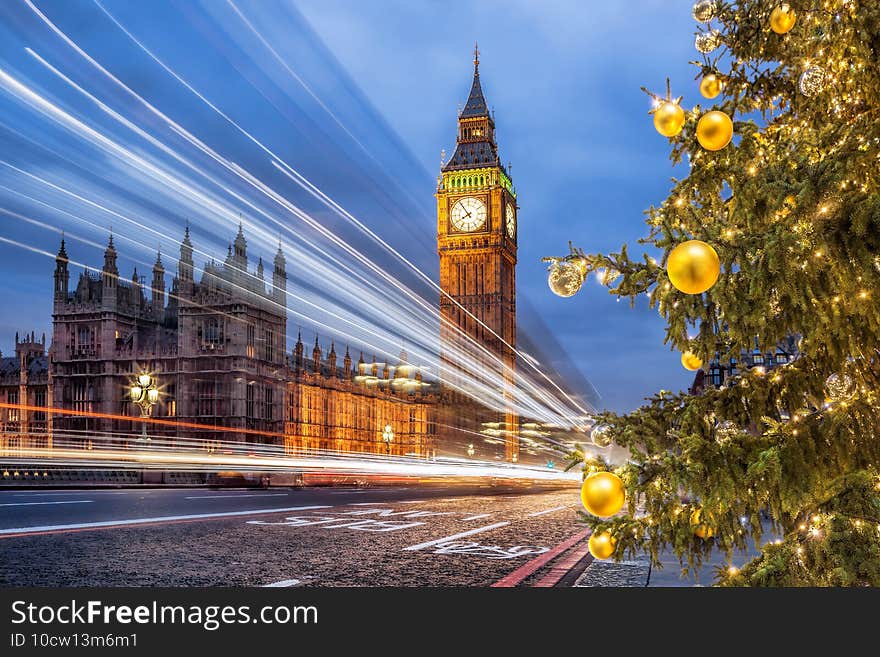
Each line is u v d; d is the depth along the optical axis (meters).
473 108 159.25
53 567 10.70
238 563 11.57
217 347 96.50
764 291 4.06
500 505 30.05
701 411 4.89
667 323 4.52
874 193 3.94
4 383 106.12
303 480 70.50
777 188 4.09
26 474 36.06
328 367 137.75
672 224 4.62
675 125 4.54
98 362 101.19
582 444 4.77
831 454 4.39
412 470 90.75
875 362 4.56
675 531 4.47
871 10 4.42
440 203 154.88
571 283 4.65
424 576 10.73
